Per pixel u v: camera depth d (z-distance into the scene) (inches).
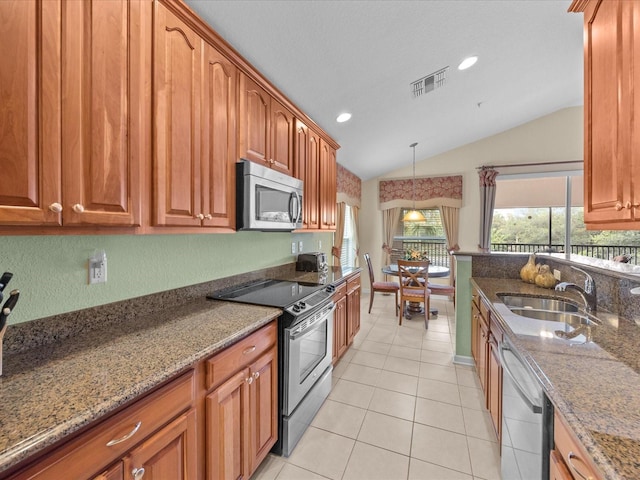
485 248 201.2
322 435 74.4
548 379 35.6
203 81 57.2
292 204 86.5
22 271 43.1
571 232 191.3
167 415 38.7
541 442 38.1
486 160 204.4
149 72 46.4
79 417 28.3
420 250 227.8
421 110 139.2
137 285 59.6
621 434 26.1
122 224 42.4
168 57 49.6
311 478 61.3
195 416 43.6
